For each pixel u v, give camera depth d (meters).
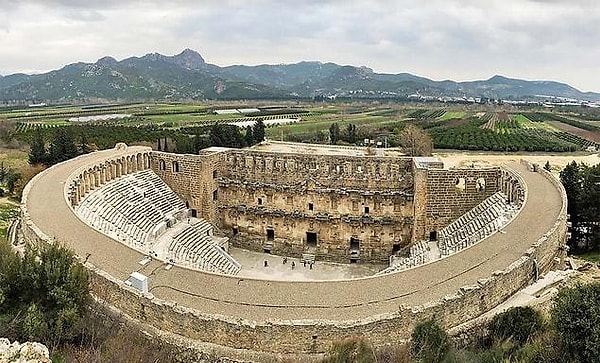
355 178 92.25
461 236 77.50
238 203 99.19
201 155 95.38
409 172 90.88
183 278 49.44
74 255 45.44
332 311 43.53
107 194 82.06
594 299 33.12
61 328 37.16
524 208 67.69
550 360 32.88
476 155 174.25
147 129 175.88
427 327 37.53
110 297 46.06
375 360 36.41
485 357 35.50
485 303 45.56
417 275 50.38
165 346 40.72
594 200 79.69
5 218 90.00
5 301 38.97
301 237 96.25
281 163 95.56
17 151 163.62
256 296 46.31
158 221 83.56
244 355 40.22
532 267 51.75
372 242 93.00
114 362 35.62
